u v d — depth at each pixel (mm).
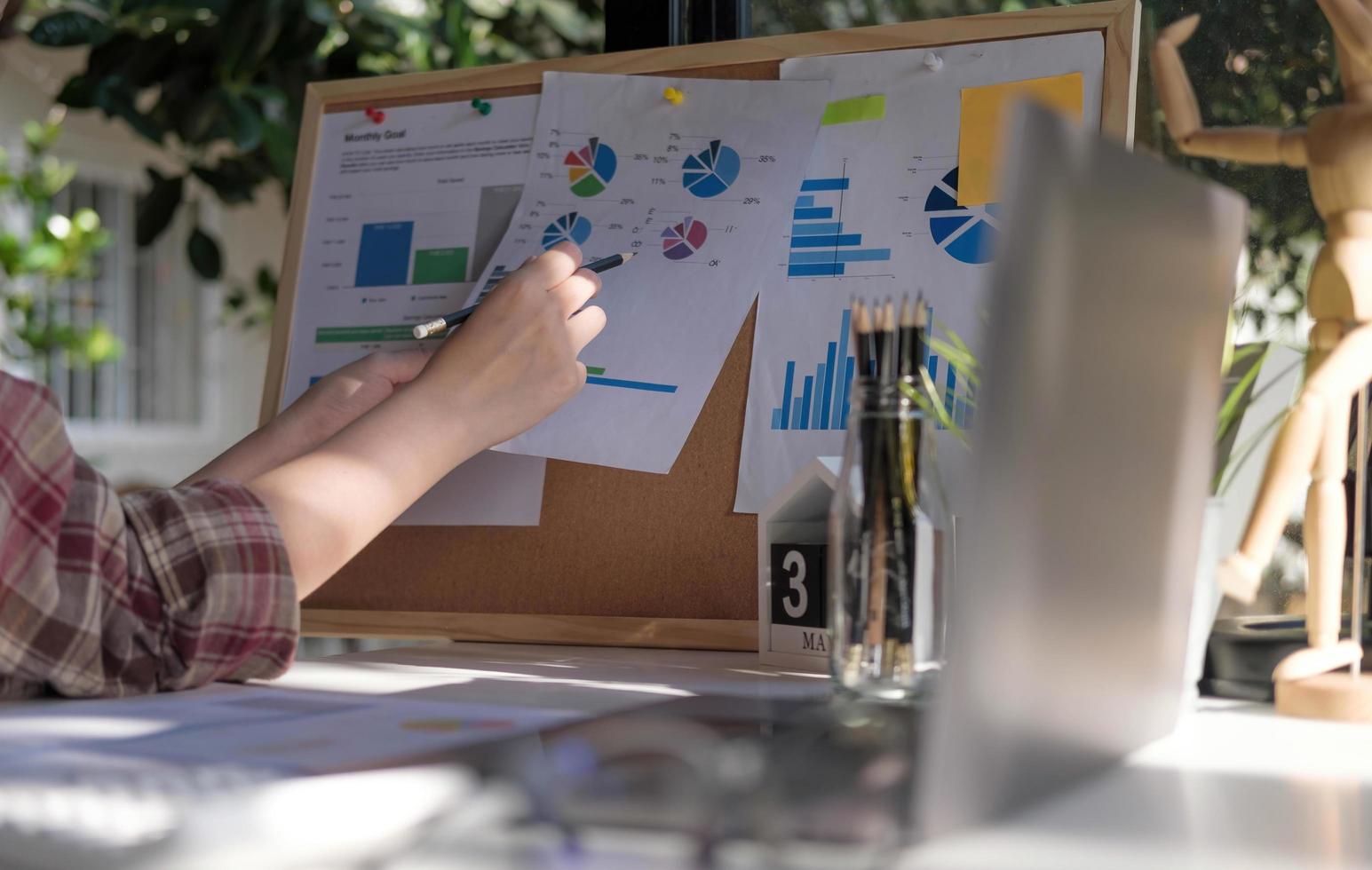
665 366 1035
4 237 3652
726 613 996
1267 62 901
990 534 378
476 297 1083
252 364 6234
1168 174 465
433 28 2166
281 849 366
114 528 685
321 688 736
